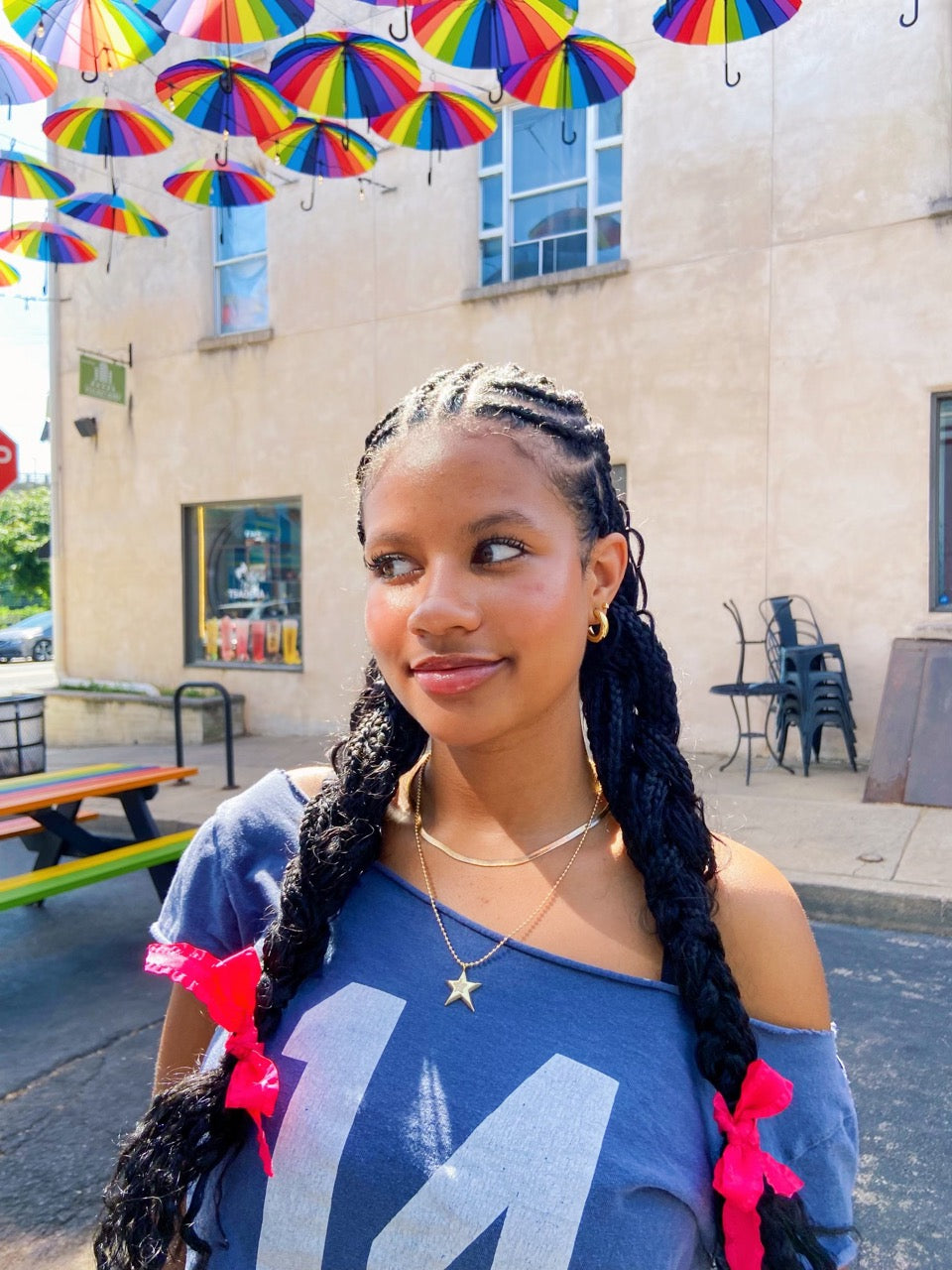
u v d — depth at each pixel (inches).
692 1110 33.4
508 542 33.8
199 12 208.2
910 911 181.3
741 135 308.5
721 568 315.6
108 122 279.9
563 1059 33.4
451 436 34.0
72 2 234.1
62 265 462.0
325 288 394.0
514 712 34.3
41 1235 102.0
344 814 38.3
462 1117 33.1
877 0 288.2
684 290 319.0
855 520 297.0
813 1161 35.3
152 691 447.5
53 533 475.8
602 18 326.0
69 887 169.8
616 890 36.7
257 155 402.6
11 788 190.7
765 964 35.6
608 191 340.5
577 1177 31.7
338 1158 33.8
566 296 340.8
